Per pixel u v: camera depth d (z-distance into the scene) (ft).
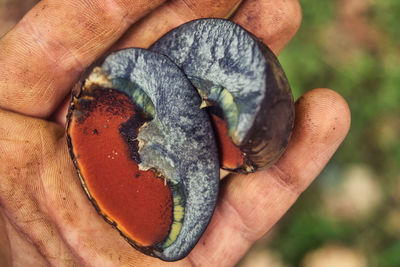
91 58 0.80
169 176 0.72
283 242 0.98
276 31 0.80
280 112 0.66
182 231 0.72
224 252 0.79
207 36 0.68
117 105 0.70
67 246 0.76
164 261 0.75
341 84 1.01
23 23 0.77
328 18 1.04
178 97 0.69
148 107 0.70
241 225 0.79
